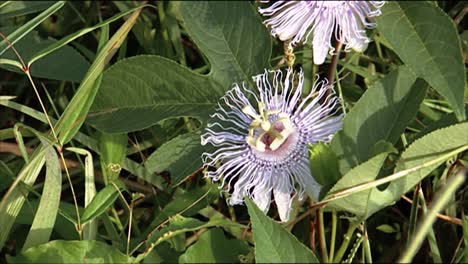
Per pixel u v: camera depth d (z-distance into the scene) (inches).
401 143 16.9
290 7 15.8
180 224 15.1
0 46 16.3
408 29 15.1
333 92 16.9
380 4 15.5
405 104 15.5
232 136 16.1
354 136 15.6
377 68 19.3
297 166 15.8
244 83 16.5
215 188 16.4
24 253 14.4
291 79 17.3
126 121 16.4
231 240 14.7
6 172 16.7
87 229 15.6
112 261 14.6
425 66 14.9
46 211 15.1
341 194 14.5
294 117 16.0
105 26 17.0
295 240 13.4
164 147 16.1
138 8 17.0
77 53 17.7
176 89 16.5
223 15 16.4
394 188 14.9
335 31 15.9
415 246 12.7
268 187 15.9
